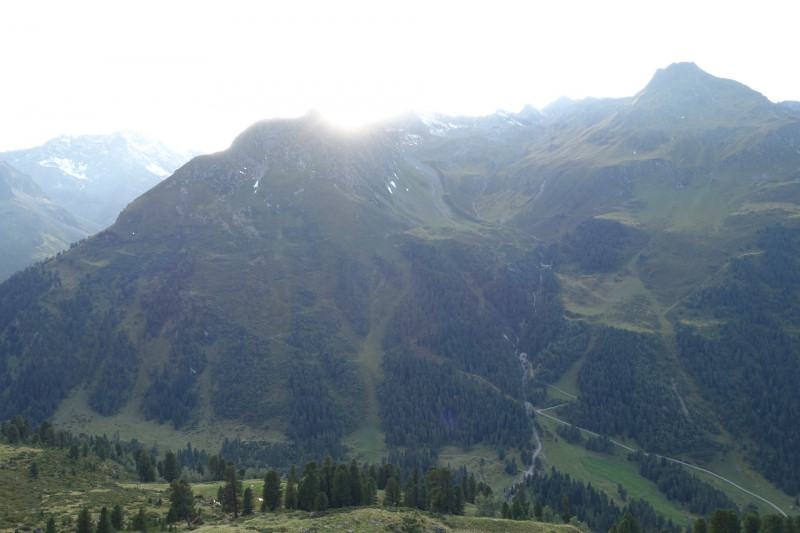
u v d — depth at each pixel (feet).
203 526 343.67
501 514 463.01
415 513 383.65
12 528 302.45
